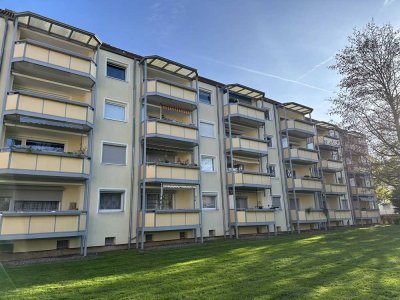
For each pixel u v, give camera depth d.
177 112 19.47
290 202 25.03
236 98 23.56
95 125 15.30
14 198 12.94
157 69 18.59
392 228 24.41
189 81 20.53
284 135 25.98
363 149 18.41
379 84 17.64
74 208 14.13
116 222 14.82
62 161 12.84
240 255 11.22
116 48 16.94
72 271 8.99
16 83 13.99
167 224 15.52
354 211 31.66
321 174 27.02
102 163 15.10
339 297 5.64
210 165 20.30
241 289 6.37
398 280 6.75
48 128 13.86
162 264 9.82
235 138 20.92
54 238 12.88
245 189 21.75
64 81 14.74
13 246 11.95
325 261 9.41
